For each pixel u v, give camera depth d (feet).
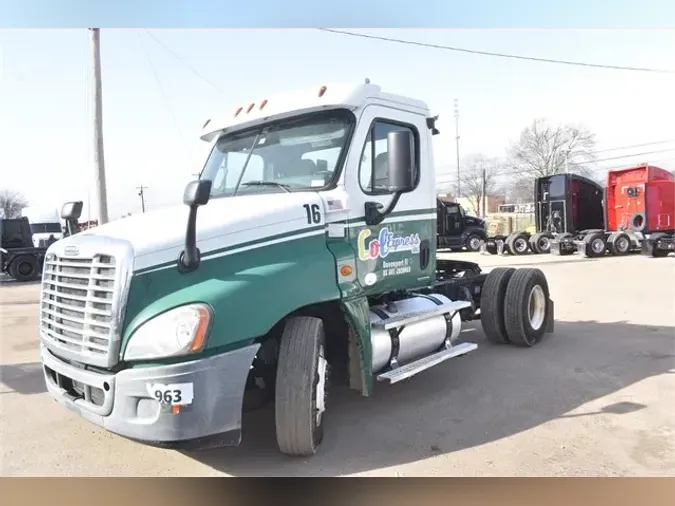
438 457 13.66
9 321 35.70
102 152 42.42
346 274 14.96
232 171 17.17
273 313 12.51
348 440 14.70
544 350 23.75
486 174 197.88
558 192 81.46
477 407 17.01
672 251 74.54
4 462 13.80
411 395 18.28
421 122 18.38
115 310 11.42
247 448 14.37
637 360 21.95
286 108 16.48
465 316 25.27
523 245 82.94
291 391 13.01
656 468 12.98
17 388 20.16
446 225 90.58
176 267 11.96
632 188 74.38
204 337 11.30
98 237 12.39
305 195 14.84
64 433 15.61
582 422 15.69
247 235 13.06
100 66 41.98
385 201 16.63
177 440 11.20
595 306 34.94
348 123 15.96
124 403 11.31
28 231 74.64
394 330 16.66
